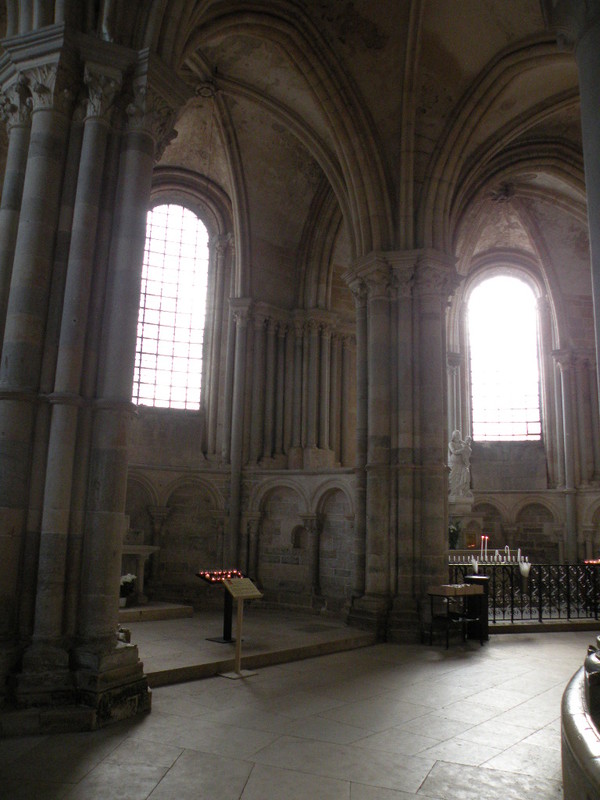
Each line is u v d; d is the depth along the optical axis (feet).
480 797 19.51
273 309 71.00
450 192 54.70
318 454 69.97
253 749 23.25
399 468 50.62
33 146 29.78
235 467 66.90
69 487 27.84
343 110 52.60
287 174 70.13
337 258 76.07
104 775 20.53
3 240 29.94
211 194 75.36
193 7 34.37
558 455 85.51
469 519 75.41
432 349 52.01
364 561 51.67
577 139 66.80
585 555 80.74
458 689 32.60
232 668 35.86
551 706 29.58
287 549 63.36
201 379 73.00
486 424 92.07
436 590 45.55
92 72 29.86
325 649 42.06
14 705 25.08
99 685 25.66
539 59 50.29
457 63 52.01
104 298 30.09
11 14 32.12
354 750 23.38
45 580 26.84
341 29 50.29
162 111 31.83
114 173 31.04
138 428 67.87
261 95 58.23
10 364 27.91
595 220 27.07
